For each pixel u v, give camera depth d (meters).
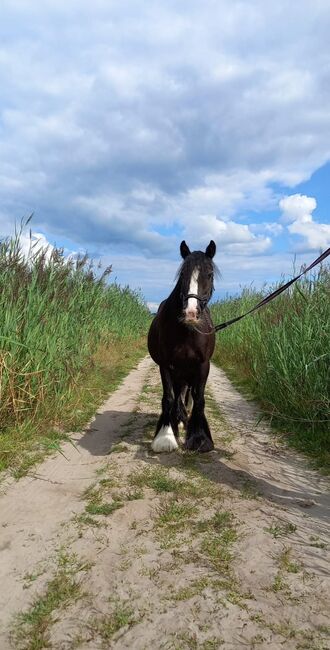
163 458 4.28
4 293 5.19
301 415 5.37
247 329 10.21
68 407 5.79
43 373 5.21
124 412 6.32
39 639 1.92
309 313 5.84
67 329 6.61
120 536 2.82
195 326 4.12
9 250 5.85
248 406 6.90
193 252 4.21
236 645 1.85
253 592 2.21
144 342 18.66
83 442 4.91
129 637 1.92
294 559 2.50
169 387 4.58
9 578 2.40
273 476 3.90
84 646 1.88
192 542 2.71
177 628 1.96
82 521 3.01
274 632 1.92
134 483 3.62
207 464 4.09
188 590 2.22
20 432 4.62
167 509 3.14
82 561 2.54
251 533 2.79
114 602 2.16
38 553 2.64
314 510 3.22
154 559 2.52
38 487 3.65
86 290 8.85
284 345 5.94
